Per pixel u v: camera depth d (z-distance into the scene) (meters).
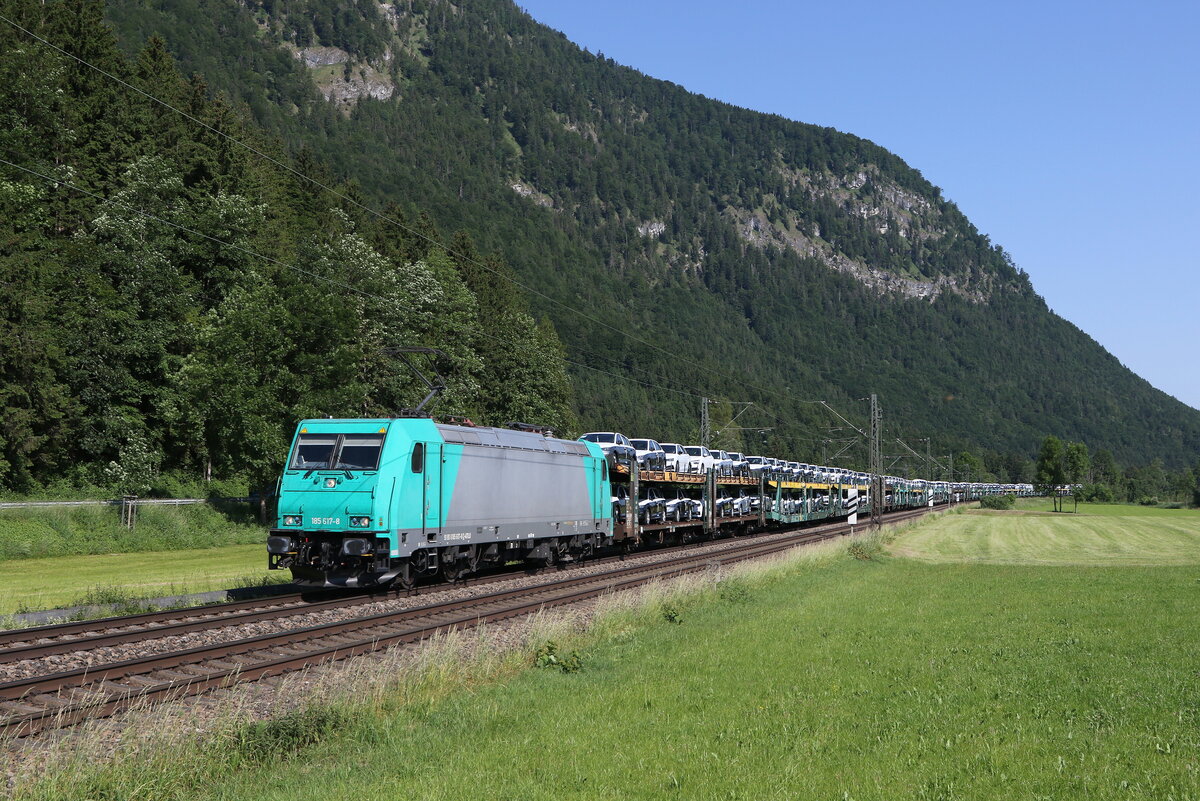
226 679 11.70
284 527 20.41
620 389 165.12
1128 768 8.05
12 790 7.64
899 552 41.59
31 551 32.59
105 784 7.80
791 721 9.86
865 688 11.50
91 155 52.09
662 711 10.40
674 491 40.09
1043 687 11.41
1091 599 21.16
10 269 40.09
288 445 41.22
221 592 21.03
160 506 40.94
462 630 15.94
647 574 25.72
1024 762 8.26
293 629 15.43
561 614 18.03
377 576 20.00
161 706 9.96
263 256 54.19
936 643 14.82
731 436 106.44
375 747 9.37
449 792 7.69
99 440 43.53
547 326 96.06
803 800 7.40
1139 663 12.91
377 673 12.16
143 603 18.83
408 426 21.05
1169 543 52.25
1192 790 7.41
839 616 18.22
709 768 8.24
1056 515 90.12
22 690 10.85
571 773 8.16
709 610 19.16
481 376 70.50
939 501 108.12
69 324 43.09
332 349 43.34
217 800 7.83
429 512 21.25
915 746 8.86
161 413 46.12
